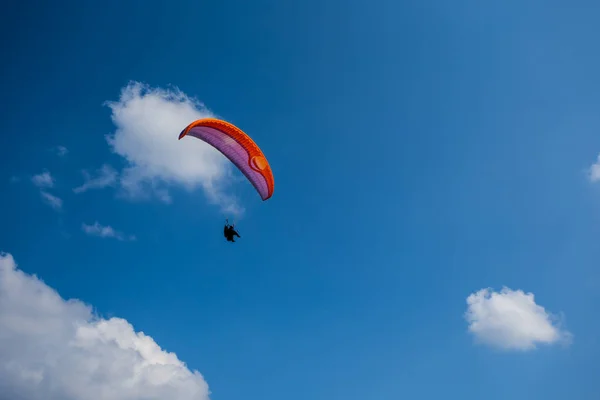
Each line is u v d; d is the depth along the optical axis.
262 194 38.66
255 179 37.75
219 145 36.84
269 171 36.94
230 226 34.41
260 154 36.28
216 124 34.91
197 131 35.66
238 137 35.62
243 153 36.50
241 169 37.69
